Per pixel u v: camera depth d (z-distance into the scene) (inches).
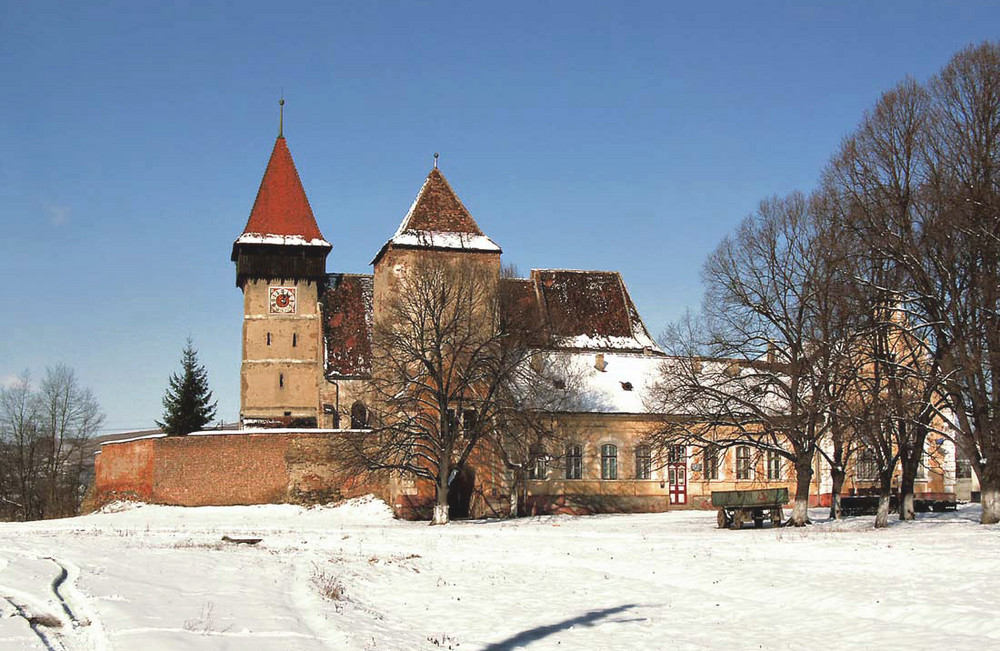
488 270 2743.6
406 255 2719.0
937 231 1742.1
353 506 2625.5
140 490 2721.5
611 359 2901.1
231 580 1112.8
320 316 3070.9
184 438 2662.4
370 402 2583.7
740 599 1131.9
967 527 1738.4
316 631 872.9
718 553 1486.2
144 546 1552.7
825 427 1982.0
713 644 914.1
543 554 1558.8
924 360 1969.7
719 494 2003.0
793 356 2001.7
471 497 2603.3
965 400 1780.3
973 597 1030.4
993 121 1753.2
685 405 2159.2
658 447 2268.7
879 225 1860.2
